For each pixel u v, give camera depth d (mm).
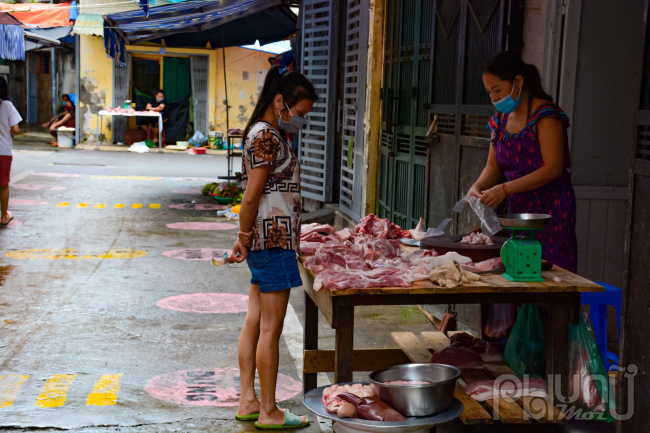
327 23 10125
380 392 2949
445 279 3061
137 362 4465
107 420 3600
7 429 3459
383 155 7559
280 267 3383
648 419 2803
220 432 3512
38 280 6457
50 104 27578
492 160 4117
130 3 11891
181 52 22250
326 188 10234
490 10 4785
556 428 3324
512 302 3111
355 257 3553
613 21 4523
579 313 3172
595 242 4812
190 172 16266
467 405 3088
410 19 6605
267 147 3270
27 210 10336
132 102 21891
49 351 4602
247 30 17438
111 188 13086
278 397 4016
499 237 3805
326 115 10062
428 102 6020
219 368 4410
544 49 4496
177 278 6742
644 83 2857
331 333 5305
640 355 2863
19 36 13852
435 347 3941
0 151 8844
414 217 6434
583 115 4633
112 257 7555
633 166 2902
